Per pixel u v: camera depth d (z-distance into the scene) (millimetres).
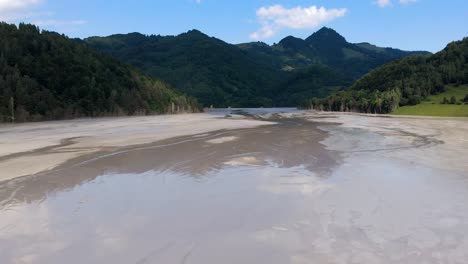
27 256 8758
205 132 38094
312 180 16062
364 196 13539
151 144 28062
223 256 8750
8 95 66438
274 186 15055
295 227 10484
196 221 11047
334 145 27766
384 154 23438
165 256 8750
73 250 9070
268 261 8484
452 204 12523
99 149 25609
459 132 39406
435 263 8266
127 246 9320
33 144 28766
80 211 12023
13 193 14203
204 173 17656
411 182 15672
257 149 25438
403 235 9844
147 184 15609
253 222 10930
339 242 9430
